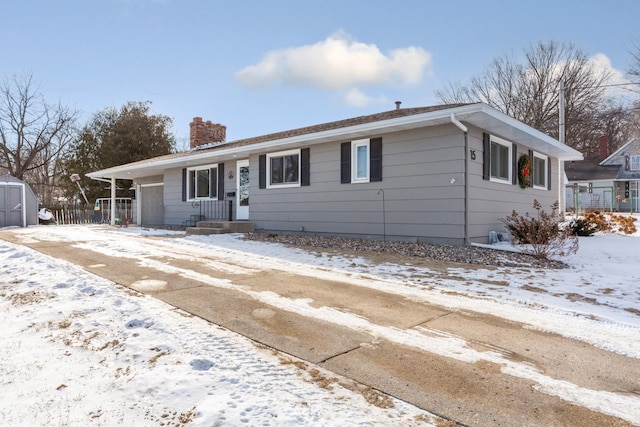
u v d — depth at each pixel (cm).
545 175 1309
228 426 210
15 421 218
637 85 2330
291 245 920
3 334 350
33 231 1303
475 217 880
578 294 486
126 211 2084
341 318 388
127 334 344
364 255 774
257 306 423
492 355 304
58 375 272
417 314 402
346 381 262
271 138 1277
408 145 917
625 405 234
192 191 1559
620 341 334
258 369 278
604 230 1261
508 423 214
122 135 2578
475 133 883
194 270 611
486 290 501
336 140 1041
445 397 242
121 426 214
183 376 266
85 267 623
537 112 2928
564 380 265
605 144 3222
